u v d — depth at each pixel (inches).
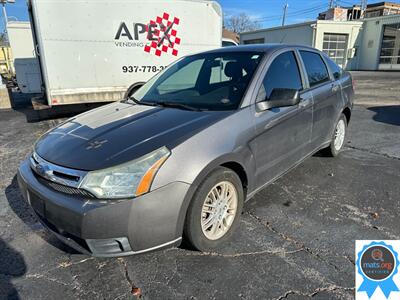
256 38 1247.5
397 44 1035.3
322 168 169.5
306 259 96.7
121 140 90.9
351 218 119.5
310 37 1044.5
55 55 261.3
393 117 298.8
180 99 122.2
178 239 88.7
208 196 96.4
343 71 191.2
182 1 311.9
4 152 209.9
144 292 84.8
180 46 321.4
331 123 166.4
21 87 494.3
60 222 83.7
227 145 96.7
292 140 130.5
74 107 335.0
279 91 110.5
